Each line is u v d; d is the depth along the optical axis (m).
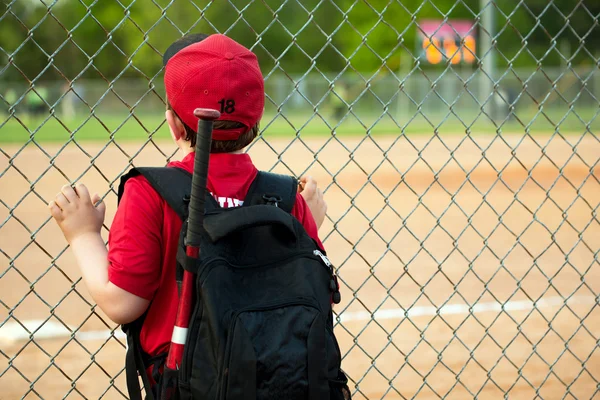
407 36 65.81
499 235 15.16
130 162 4.20
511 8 69.19
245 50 3.37
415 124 51.06
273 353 2.86
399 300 10.12
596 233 15.37
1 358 7.50
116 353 7.88
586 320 9.34
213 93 3.21
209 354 2.87
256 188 3.40
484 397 6.92
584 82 5.61
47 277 11.31
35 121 52.00
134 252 3.11
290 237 3.16
